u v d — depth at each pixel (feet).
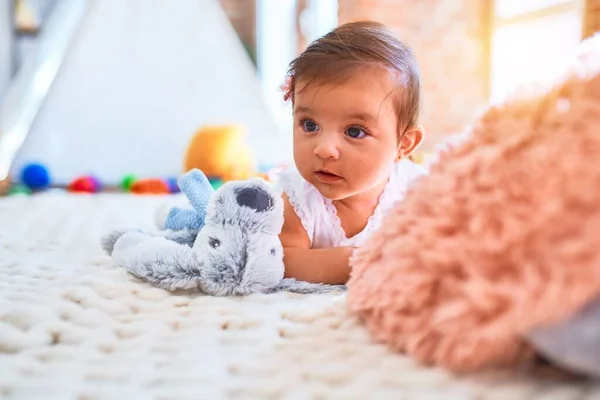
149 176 8.89
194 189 3.00
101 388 1.58
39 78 10.11
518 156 1.75
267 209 2.61
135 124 8.91
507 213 1.64
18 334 1.92
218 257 2.52
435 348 1.68
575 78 1.79
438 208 1.84
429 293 1.74
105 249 3.05
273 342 1.92
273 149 9.39
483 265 1.61
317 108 2.67
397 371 1.65
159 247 2.63
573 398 1.46
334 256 2.76
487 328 1.54
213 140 6.95
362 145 2.68
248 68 9.53
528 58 8.08
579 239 1.47
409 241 1.86
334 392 1.55
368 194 2.96
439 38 9.05
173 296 2.47
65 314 2.15
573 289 1.42
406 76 2.81
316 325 2.06
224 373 1.69
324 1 11.24
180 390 1.57
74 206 5.82
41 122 8.42
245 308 2.29
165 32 9.20
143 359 1.79
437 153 2.10
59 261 3.10
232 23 14.11
